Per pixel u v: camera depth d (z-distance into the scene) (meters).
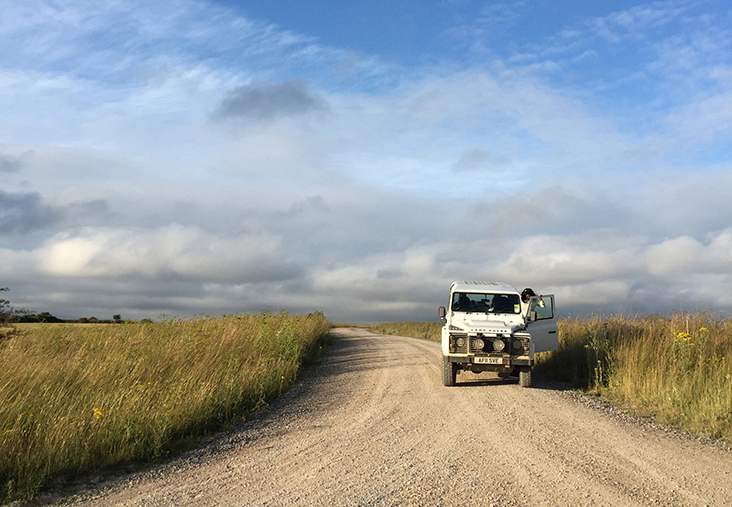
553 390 10.96
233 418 7.97
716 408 7.39
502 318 12.27
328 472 5.51
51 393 7.41
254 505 4.58
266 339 14.38
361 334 37.03
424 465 5.72
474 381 12.26
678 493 4.78
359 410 8.90
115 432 6.23
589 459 5.91
